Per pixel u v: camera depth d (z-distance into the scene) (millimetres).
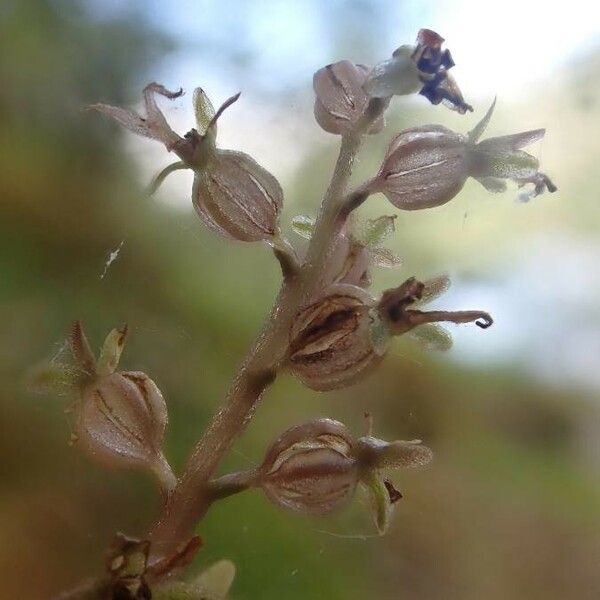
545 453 163
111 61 159
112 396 52
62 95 154
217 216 52
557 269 177
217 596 49
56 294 133
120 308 139
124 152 155
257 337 51
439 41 51
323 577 113
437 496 147
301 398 144
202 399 130
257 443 133
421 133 53
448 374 161
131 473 110
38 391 52
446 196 53
